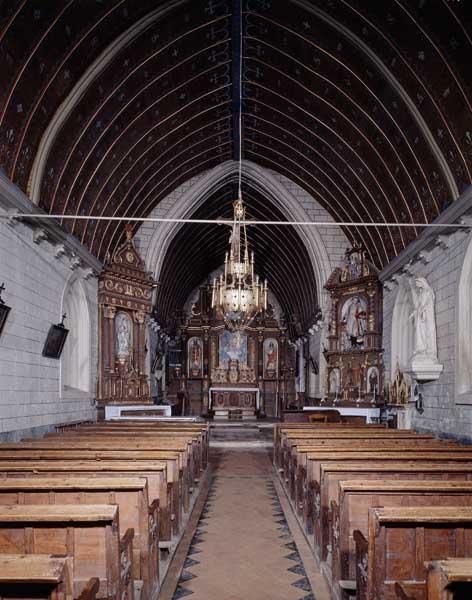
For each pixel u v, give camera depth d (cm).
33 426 1203
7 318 1058
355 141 1573
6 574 235
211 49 1441
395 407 1644
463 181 1167
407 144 1344
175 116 1658
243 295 1533
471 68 985
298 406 2855
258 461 1488
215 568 634
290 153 1989
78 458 706
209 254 3064
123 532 484
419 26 1014
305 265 2511
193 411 3231
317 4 1198
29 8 897
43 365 1277
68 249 1416
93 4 1016
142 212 2075
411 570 368
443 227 1258
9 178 1066
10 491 471
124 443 880
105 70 1209
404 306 1770
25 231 1162
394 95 1257
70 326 1612
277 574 614
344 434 1091
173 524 721
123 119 1455
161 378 2652
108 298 1836
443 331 1306
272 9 1288
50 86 1091
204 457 1306
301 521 811
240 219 1576
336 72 1377
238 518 866
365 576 418
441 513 371
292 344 3184
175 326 3156
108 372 1803
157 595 547
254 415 3164
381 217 1750
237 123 1903
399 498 480
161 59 1355
